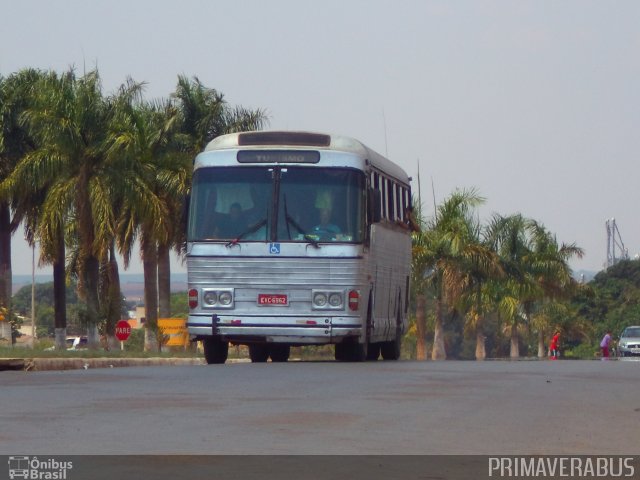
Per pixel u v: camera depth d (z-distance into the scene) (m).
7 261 109.19
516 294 144.50
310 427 23.28
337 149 53.25
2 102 101.00
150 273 107.75
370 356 64.62
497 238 146.25
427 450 20.48
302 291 52.38
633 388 34.19
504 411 27.09
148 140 98.69
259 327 52.34
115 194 86.62
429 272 129.00
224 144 53.91
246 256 52.50
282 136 53.53
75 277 108.94
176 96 110.62
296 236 52.34
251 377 37.59
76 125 85.25
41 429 22.53
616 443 22.06
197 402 28.14
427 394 31.23
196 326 52.91
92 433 21.97
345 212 52.50
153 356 70.88
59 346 90.38
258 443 20.81
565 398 30.75
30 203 100.88
